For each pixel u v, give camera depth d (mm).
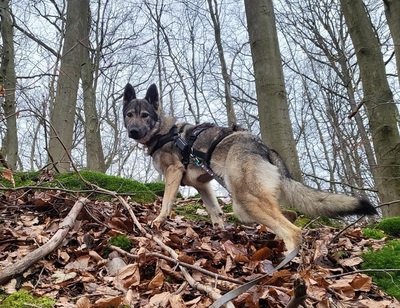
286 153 3467
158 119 2996
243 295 1927
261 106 3576
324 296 1985
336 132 6746
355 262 2305
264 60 3586
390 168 3492
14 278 1974
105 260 2168
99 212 2502
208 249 2299
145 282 2061
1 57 4820
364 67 3635
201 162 2754
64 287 1998
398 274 2236
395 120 3570
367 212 2455
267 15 3652
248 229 2838
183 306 1872
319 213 2541
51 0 6348
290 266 2266
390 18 3531
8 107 4414
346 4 3730
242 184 2568
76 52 4328
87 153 5965
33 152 8867
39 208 2625
